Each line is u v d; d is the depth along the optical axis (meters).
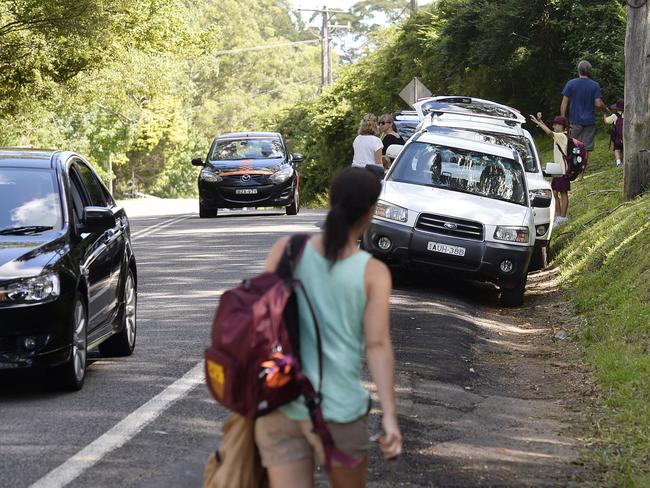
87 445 11.73
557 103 54.59
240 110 190.00
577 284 24.25
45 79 59.44
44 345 13.62
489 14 53.91
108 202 17.53
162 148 154.38
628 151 29.42
